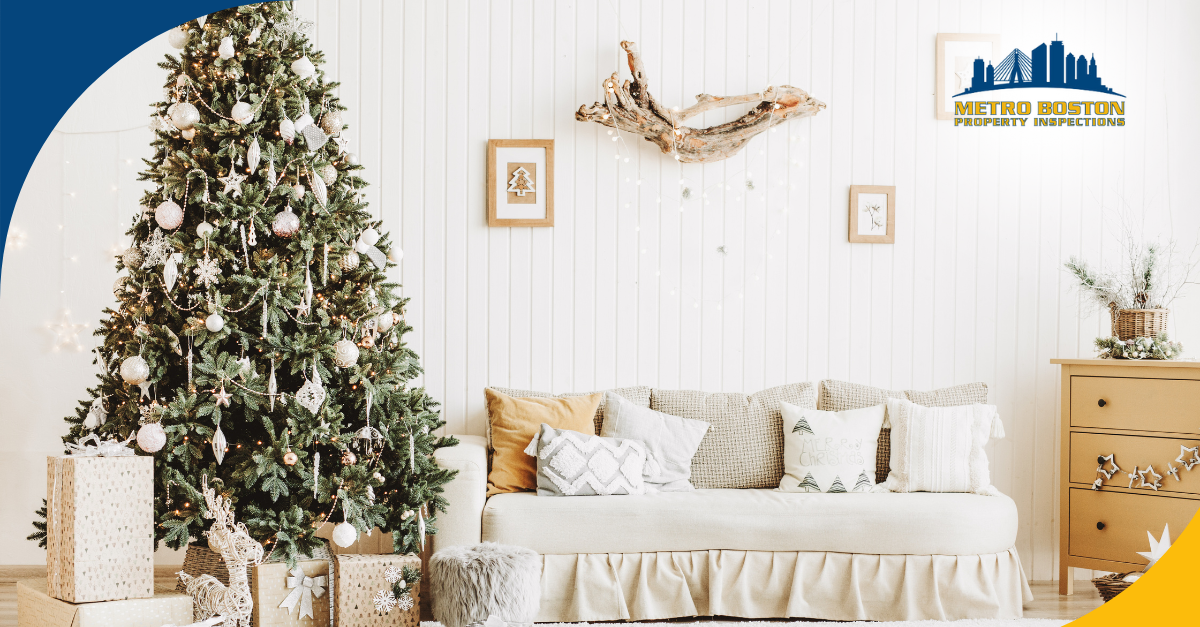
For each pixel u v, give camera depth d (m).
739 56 3.56
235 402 2.37
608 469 2.97
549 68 3.51
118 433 2.37
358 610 2.35
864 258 3.60
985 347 3.61
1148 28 3.65
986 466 3.10
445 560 2.41
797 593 2.81
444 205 3.50
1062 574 3.25
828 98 3.58
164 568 3.35
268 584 2.28
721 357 3.56
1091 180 3.64
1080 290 3.58
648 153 3.54
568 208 3.53
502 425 3.14
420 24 3.48
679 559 2.85
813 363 3.59
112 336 2.41
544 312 3.53
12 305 3.43
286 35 2.52
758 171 3.57
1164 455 3.03
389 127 3.49
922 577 2.84
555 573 2.82
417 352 3.50
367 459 2.55
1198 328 3.63
